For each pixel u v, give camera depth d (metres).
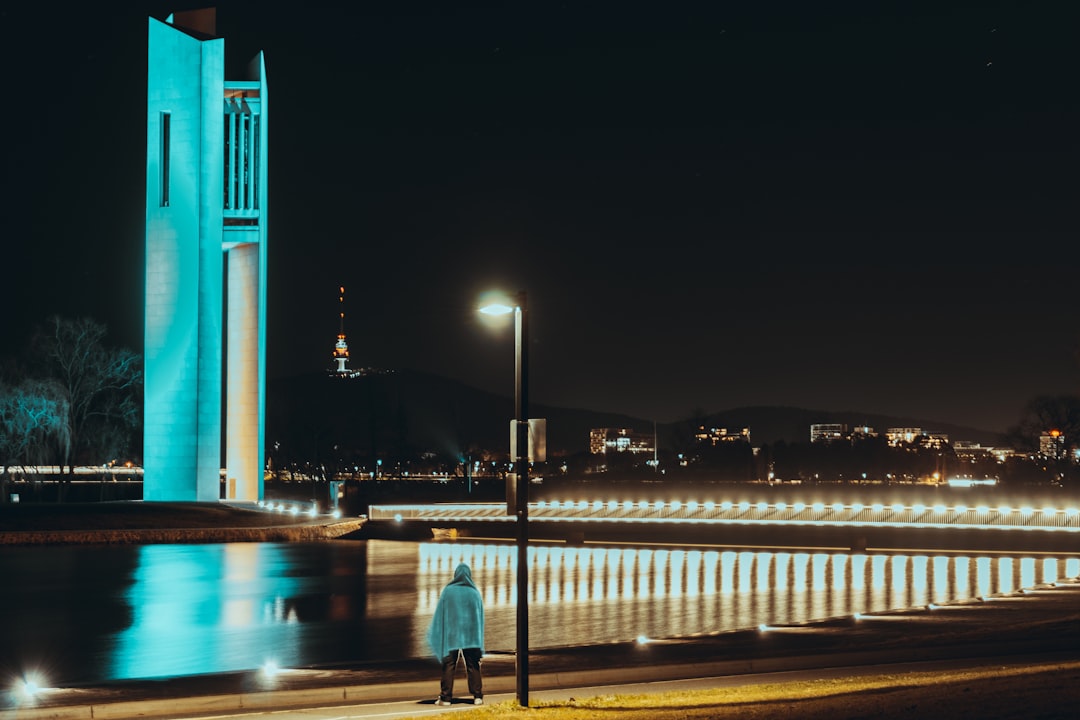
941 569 88.56
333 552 101.50
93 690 26.95
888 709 20.25
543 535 130.00
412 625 54.00
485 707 23.31
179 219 121.88
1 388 123.62
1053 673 24.19
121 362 132.62
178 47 124.75
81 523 104.81
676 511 117.88
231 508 117.12
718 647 34.78
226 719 23.45
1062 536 108.88
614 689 27.39
